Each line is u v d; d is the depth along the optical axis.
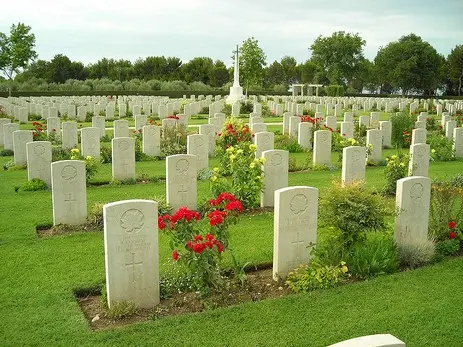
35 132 19.31
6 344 5.66
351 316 6.21
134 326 5.99
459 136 18.33
